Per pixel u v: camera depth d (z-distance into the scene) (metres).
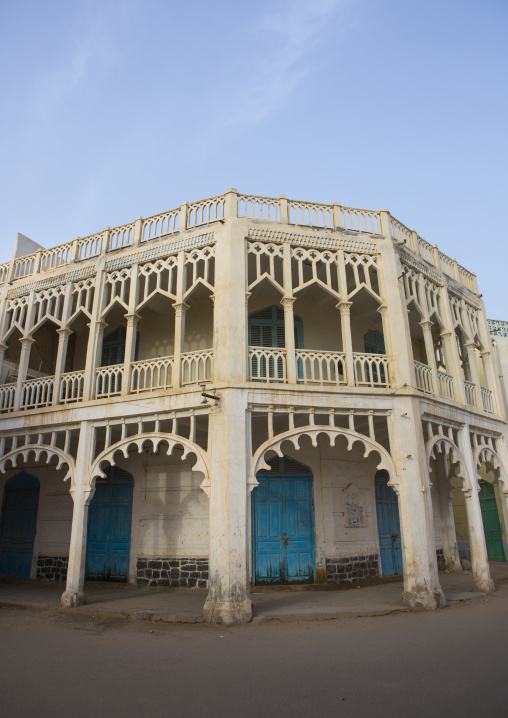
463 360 16.95
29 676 6.13
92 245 14.63
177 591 13.62
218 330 11.66
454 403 13.56
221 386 11.02
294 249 12.89
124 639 8.30
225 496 10.26
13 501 17.20
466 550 20.75
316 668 6.30
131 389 12.64
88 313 13.83
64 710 4.95
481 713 4.66
